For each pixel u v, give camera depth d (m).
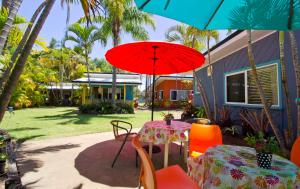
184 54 4.14
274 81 5.98
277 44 5.78
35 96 24.00
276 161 2.03
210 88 10.69
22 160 4.40
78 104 27.14
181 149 5.23
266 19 1.66
